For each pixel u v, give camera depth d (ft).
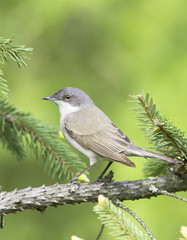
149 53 37.60
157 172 23.54
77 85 39.65
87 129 28.76
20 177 40.57
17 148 26.73
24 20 38.65
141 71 37.55
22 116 26.14
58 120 37.93
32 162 40.70
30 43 39.32
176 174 20.34
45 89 39.17
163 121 19.31
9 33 38.60
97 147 27.91
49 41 39.63
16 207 20.57
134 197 21.13
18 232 38.42
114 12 38.37
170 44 37.32
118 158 25.63
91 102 32.19
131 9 38.09
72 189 21.29
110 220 17.37
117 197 21.27
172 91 35.94
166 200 33.09
